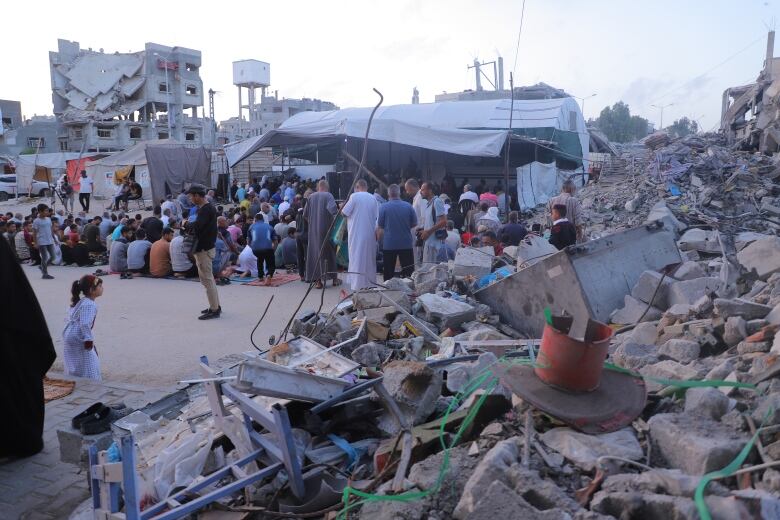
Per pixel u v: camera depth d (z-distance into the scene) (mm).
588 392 3055
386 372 3734
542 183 20125
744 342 3826
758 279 5625
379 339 5363
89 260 15445
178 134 64188
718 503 2156
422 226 9852
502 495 2307
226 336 8023
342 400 3527
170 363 6910
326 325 5582
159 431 3912
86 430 4082
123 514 2789
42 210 13164
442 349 4953
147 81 61562
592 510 2336
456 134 17125
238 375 3131
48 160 42406
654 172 17172
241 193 24156
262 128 63969
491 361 4160
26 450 4500
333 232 10766
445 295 6375
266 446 3242
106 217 17797
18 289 4512
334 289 10867
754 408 2914
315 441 3518
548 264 5434
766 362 3273
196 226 8758
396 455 3148
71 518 3590
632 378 3227
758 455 2525
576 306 5277
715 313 4379
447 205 16312
